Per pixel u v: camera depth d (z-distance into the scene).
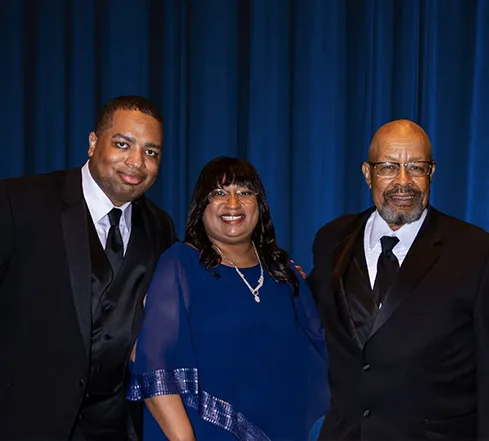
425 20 3.15
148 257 2.13
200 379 1.95
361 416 1.92
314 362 2.10
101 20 3.26
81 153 3.25
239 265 2.08
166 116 3.22
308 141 3.18
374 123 3.14
